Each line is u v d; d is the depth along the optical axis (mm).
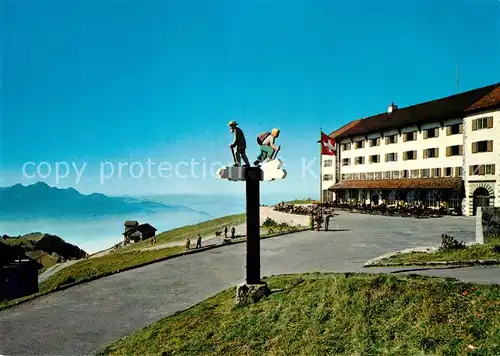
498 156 39312
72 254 107875
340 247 22016
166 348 8859
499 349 5996
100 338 10320
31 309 13500
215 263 20656
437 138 46344
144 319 11609
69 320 12000
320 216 32281
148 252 49688
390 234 27297
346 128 69375
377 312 7895
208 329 9414
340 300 8680
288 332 8297
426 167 47719
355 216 44250
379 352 6773
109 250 92062
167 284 16141
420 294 7934
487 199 40500
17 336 10773
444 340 6543
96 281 17703
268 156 10430
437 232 27406
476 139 41438
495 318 6699
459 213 43000
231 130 10531
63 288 16500
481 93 44969
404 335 6992
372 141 56656
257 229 10719
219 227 56438
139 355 8820
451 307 7309
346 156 62344
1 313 13141
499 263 12836
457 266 12773
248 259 10688
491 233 17391
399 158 51844
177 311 11734
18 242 98375
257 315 9484
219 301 11883
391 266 14102
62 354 9398
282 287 11227
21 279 37281
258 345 8195
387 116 58875
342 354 7039
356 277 9484
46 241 103125
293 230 32438
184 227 85938
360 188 55906
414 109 54406
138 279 17562
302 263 17500
